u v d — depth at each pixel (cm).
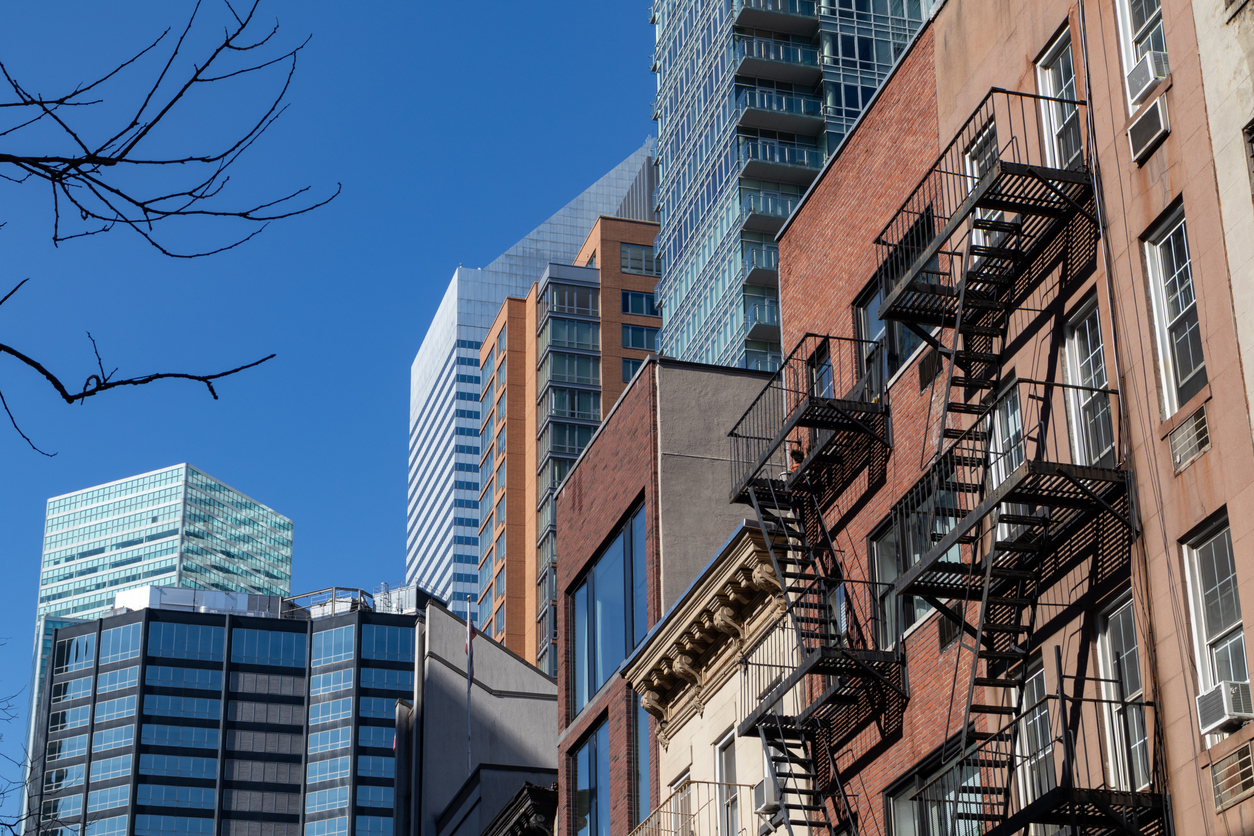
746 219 12181
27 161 729
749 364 11931
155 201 741
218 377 746
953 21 3059
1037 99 2688
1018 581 2470
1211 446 2086
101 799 19425
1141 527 2212
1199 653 2069
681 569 3972
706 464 4112
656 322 18850
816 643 3247
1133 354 2292
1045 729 2414
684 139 13875
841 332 3441
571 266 19062
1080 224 2512
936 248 2680
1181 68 2259
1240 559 1988
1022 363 2639
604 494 4434
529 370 19412
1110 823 2072
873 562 3109
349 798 19625
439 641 6631
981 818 2311
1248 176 2084
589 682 4412
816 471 3369
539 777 5812
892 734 2905
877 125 3375
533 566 17912
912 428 3036
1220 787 1958
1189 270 2223
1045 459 2516
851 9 12625
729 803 3475
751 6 12575
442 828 6209
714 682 3622
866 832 2942
